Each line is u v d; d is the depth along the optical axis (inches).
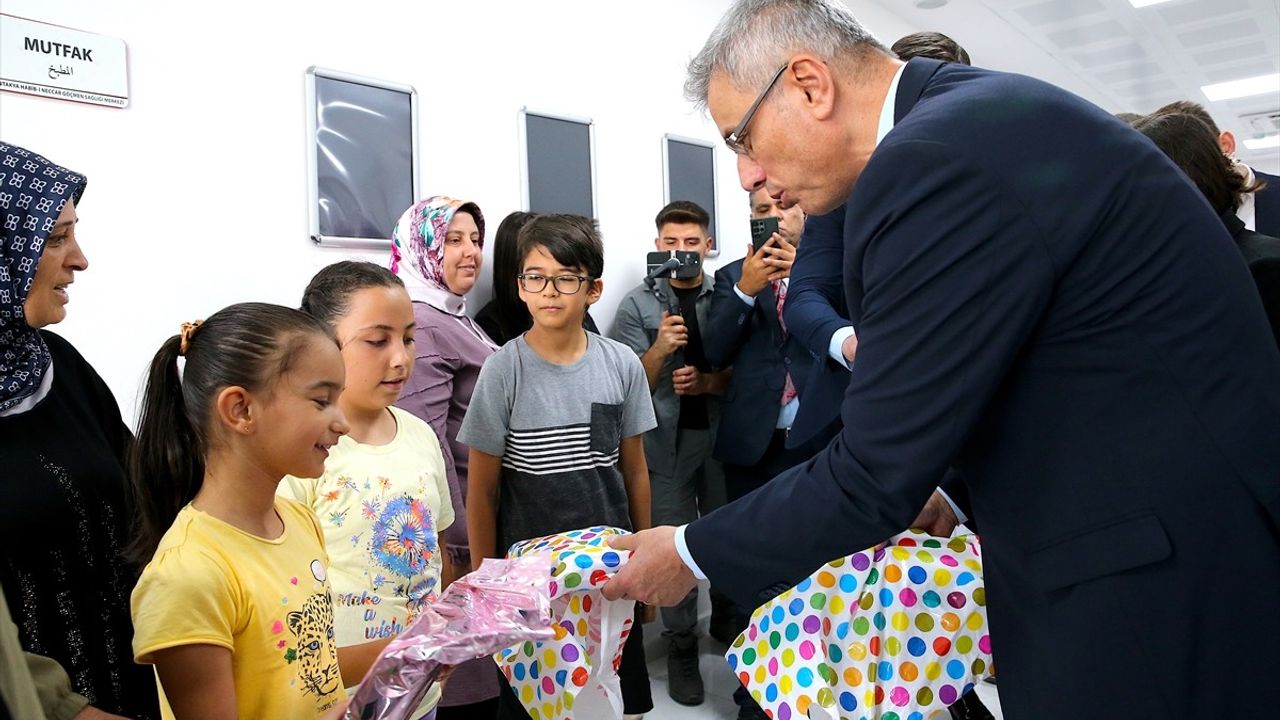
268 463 39.3
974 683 46.3
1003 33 198.8
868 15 174.1
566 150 106.7
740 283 98.4
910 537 48.6
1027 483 35.4
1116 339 33.4
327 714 35.0
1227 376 32.9
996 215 33.2
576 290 73.7
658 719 97.4
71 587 42.0
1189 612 32.4
